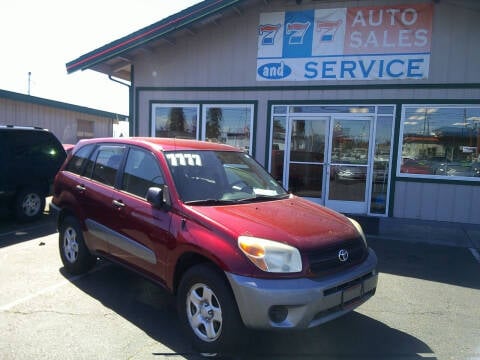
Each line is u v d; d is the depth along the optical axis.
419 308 4.38
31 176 8.19
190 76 10.01
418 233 7.71
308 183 9.40
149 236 3.83
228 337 3.14
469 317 4.17
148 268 3.89
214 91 9.84
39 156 8.41
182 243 3.45
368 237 7.64
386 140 8.77
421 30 8.38
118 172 4.51
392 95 8.63
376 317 4.13
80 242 4.92
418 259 6.24
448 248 6.93
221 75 9.76
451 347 3.54
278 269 3.06
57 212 5.25
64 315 3.97
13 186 7.84
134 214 4.03
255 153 9.64
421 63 8.42
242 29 9.51
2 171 7.61
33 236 7.12
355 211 9.11
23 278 4.96
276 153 9.55
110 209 4.36
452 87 8.30
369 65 8.72
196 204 3.70
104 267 5.47
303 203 4.32
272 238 3.20
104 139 5.04
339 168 9.15
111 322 3.85
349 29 8.79
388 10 8.52
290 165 9.48
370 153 8.89
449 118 8.40
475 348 3.53
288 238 3.23
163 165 3.98
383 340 3.64
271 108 9.45
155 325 3.82
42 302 4.27
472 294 4.81
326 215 3.96
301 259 3.13
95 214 4.60
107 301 4.34
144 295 4.53
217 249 3.19
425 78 8.42
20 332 3.60
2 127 7.81
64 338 3.52
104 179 4.69
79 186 4.93
